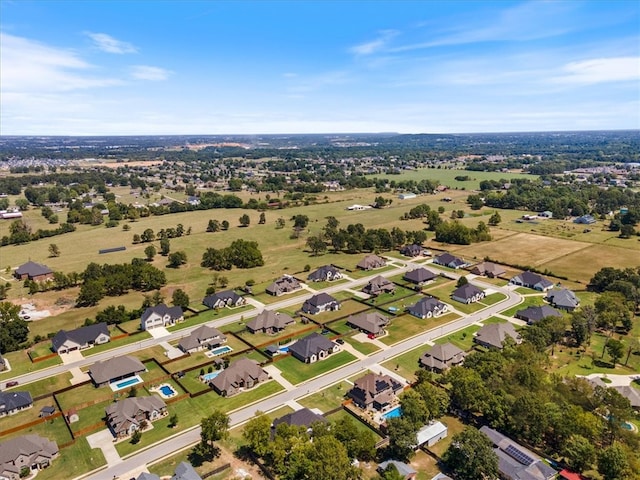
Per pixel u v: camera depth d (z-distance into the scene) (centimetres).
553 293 14588
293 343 11475
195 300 14912
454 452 7262
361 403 9044
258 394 9475
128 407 8462
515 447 7488
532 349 10250
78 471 7288
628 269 15325
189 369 10444
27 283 16038
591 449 7094
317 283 16500
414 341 11869
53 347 11475
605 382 9756
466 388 8531
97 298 14400
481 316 13462
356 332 12406
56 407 9062
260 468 7319
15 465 7156
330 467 6538
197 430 8312
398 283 16338
